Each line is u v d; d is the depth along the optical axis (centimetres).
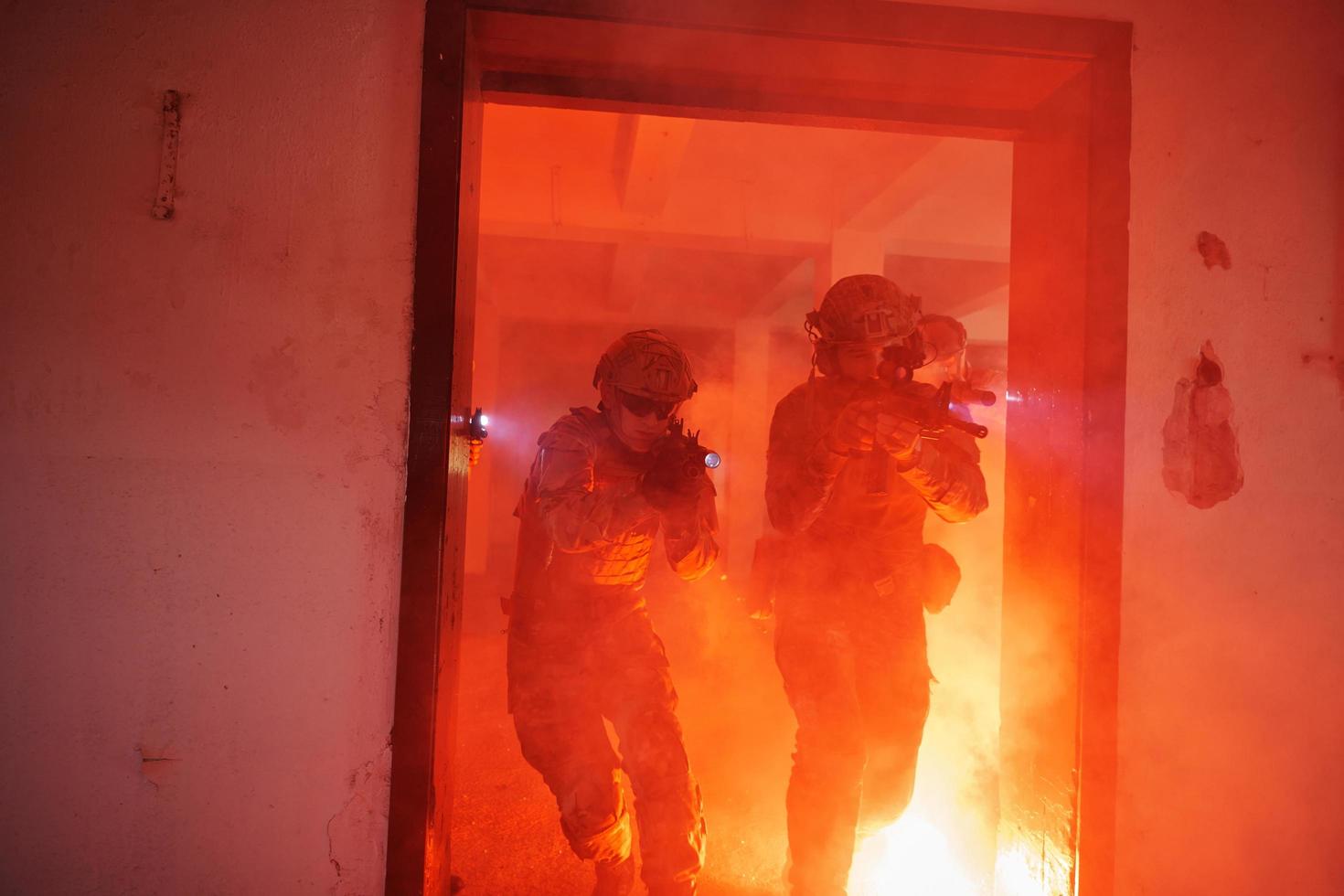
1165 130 248
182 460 218
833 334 263
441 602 223
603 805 244
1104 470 241
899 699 271
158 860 218
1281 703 250
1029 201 281
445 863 246
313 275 221
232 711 219
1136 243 246
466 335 247
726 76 264
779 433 279
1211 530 248
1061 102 264
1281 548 251
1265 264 252
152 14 220
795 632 268
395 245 223
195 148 220
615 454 259
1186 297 248
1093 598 241
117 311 217
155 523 218
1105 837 239
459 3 224
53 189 217
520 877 301
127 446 217
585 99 268
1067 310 257
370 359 222
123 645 217
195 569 218
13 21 216
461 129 225
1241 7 253
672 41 242
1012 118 282
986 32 240
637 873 304
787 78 264
